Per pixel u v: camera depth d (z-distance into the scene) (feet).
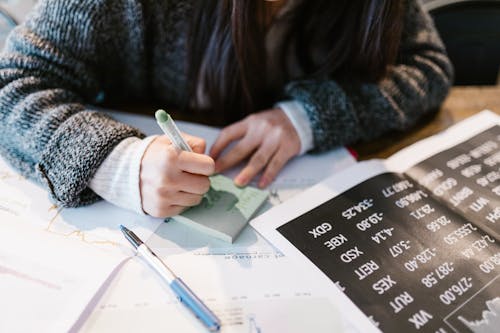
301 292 1.29
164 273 1.29
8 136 1.68
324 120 1.89
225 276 1.32
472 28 2.70
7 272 1.28
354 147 1.99
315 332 1.19
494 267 1.38
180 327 1.18
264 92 2.28
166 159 1.46
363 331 1.19
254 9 1.88
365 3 1.90
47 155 1.55
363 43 1.97
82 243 1.39
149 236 1.44
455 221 1.54
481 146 1.91
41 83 1.77
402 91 2.08
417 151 1.88
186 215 1.50
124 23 1.97
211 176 1.70
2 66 1.80
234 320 1.20
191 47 2.04
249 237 1.46
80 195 1.53
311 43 2.22
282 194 1.68
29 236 1.40
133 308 1.22
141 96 2.38
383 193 1.65
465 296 1.29
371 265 1.37
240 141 1.86
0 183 1.61
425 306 1.25
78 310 1.20
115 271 1.31
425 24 2.29
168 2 2.00
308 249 1.42
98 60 2.04
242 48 1.89
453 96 2.30
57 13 1.79
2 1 2.34
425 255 1.41
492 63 2.82
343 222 1.52
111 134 1.57
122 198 1.51
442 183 1.71
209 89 2.11
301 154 1.90
